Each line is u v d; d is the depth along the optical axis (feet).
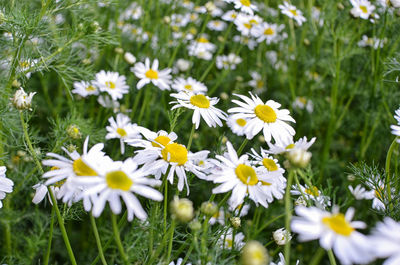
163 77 1.72
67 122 1.43
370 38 1.98
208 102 1.19
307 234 0.76
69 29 1.40
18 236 1.37
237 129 1.40
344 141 1.97
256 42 2.40
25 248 1.32
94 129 1.63
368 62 1.90
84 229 1.53
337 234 0.76
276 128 1.12
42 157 1.25
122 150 1.39
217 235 1.12
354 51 1.86
